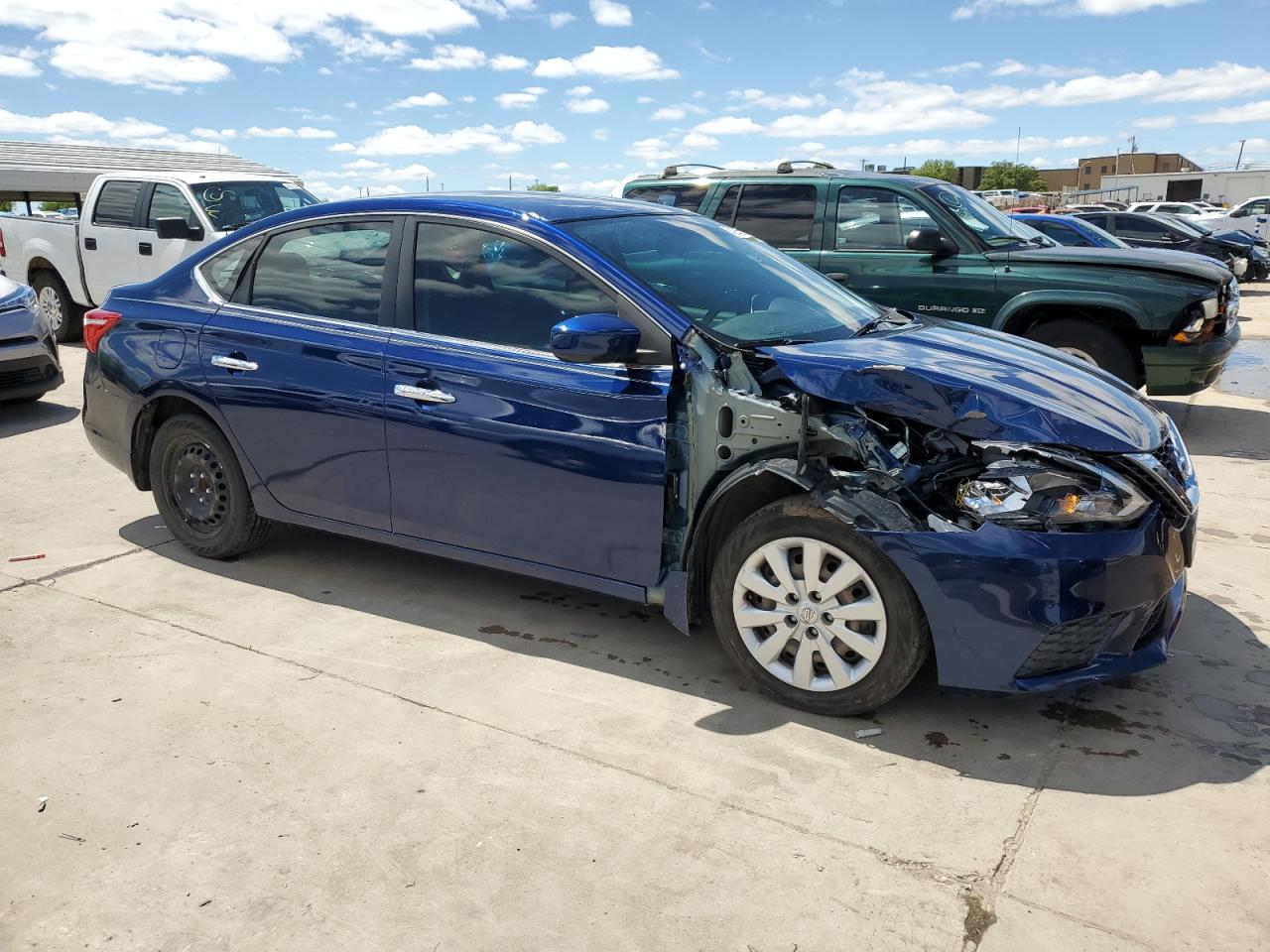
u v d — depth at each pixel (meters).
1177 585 3.22
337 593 4.32
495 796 2.84
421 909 2.39
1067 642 2.91
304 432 4.10
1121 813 2.75
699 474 3.32
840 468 3.23
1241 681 3.50
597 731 3.19
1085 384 3.35
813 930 2.31
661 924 2.34
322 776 2.93
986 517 2.90
